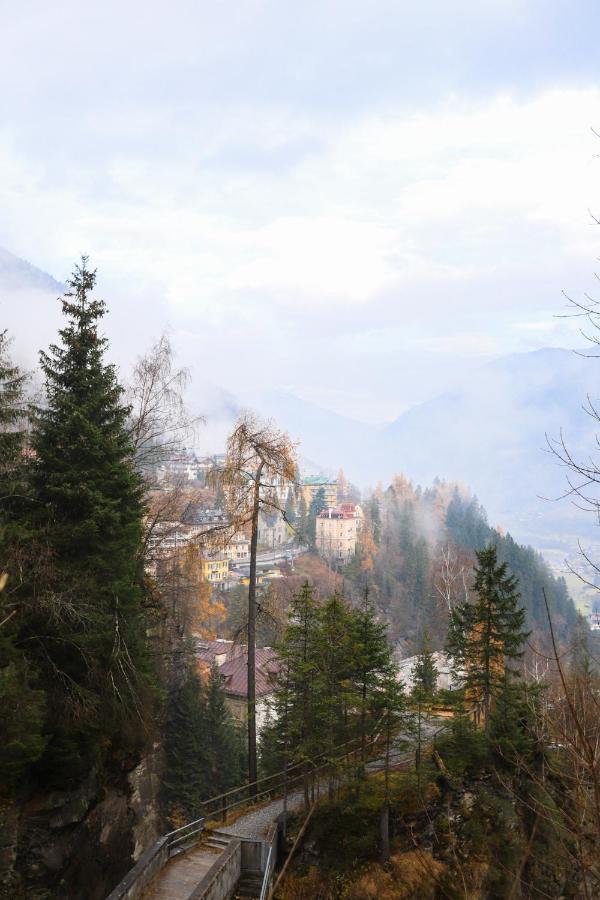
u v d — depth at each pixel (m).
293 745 25.66
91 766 20.61
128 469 22.97
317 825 24.05
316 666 25.20
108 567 20.44
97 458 21.12
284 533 177.88
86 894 19.86
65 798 19.16
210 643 66.69
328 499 198.00
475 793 24.11
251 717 26.86
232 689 57.12
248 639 27.27
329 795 25.00
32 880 17.78
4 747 15.77
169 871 18.84
